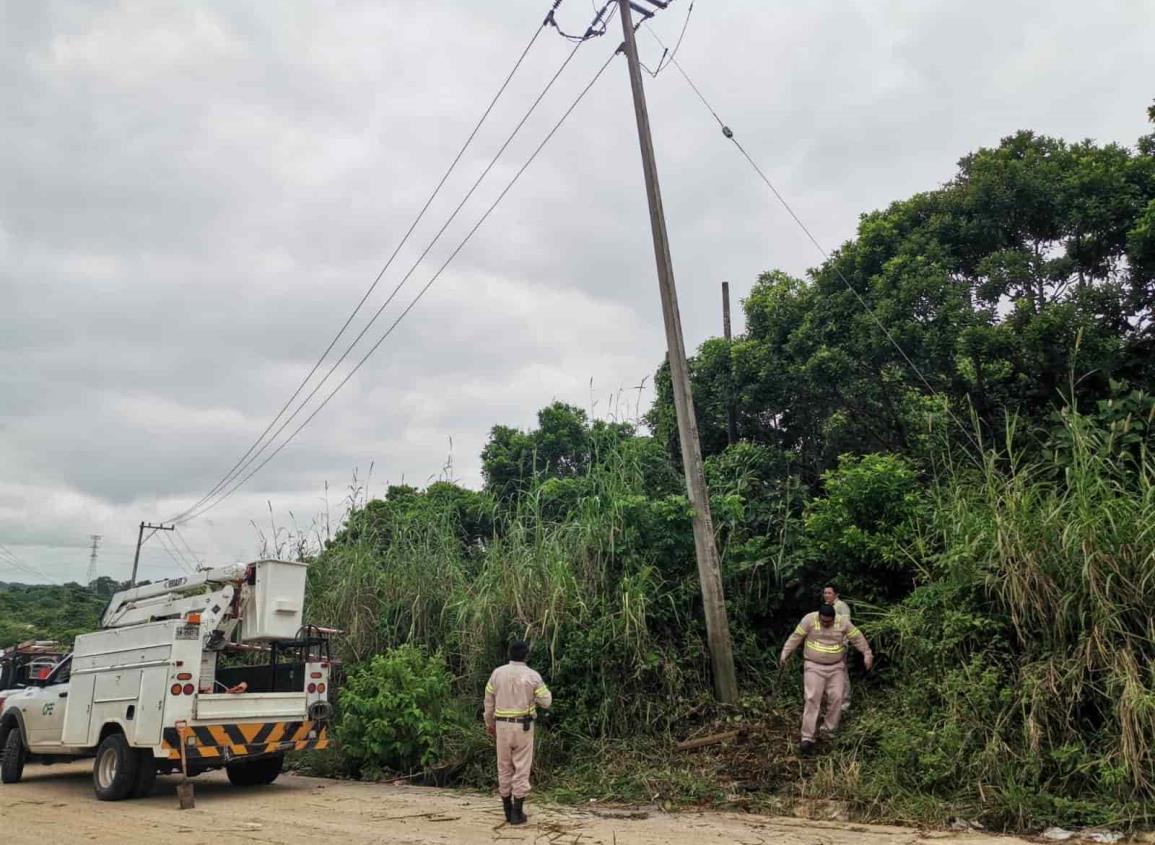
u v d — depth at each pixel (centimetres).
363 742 1102
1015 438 1162
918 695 877
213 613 1056
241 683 1114
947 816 721
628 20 1337
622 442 1338
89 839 734
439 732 1081
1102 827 660
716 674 1078
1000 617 860
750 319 1602
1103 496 824
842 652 947
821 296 1443
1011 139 1365
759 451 1488
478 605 1170
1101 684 742
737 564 1184
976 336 1168
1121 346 1109
